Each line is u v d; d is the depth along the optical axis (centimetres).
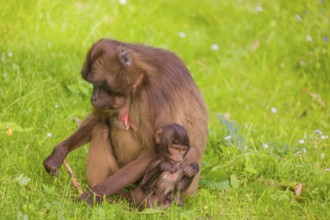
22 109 2616
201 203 2173
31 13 3256
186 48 3606
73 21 3347
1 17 3164
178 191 2075
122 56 1988
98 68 1997
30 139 2430
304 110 3141
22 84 2748
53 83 2855
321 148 2705
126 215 2006
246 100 3216
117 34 3434
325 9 3784
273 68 3506
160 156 2033
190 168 2038
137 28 3569
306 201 2289
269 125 2927
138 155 2134
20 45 3012
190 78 2130
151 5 3888
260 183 2373
